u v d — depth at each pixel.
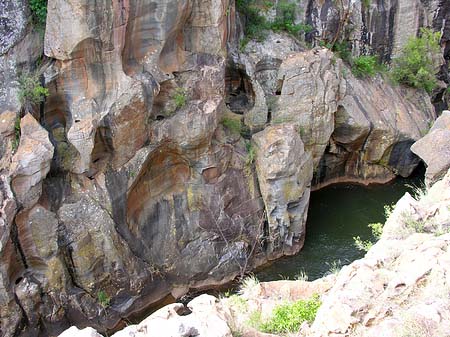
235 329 10.72
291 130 24.50
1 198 18.38
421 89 33.50
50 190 20.50
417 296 10.38
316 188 30.44
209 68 23.53
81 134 20.17
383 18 32.25
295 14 29.80
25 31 20.52
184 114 22.44
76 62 20.38
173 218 23.28
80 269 20.20
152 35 21.88
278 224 24.33
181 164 23.66
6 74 20.27
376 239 25.30
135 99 20.88
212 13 23.47
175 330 9.76
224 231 23.59
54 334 19.62
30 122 19.72
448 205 14.01
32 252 19.36
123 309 21.05
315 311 11.93
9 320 18.61
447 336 9.01
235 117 25.58
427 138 19.19
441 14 34.16
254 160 24.67
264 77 27.73
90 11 19.53
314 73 26.27
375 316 10.12
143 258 22.23
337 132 29.25
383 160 30.81
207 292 22.80
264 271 23.77
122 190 21.44
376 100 30.77
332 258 24.36
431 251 11.24
